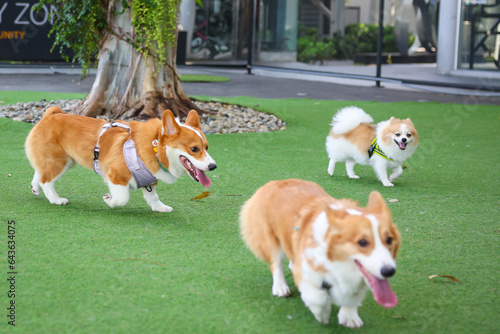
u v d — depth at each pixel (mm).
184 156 4078
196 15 18344
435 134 8414
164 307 2896
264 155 6688
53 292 3000
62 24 8016
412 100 12117
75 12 7828
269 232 2992
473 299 3131
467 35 14992
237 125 8250
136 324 2717
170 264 3441
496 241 4059
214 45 18828
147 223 4199
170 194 5000
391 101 11867
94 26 7891
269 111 9492
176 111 8086
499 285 3320
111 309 2848
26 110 8508
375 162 5594
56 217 4223
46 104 8883
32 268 3287
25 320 2703
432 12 18578
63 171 4504
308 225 2621
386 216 2473
